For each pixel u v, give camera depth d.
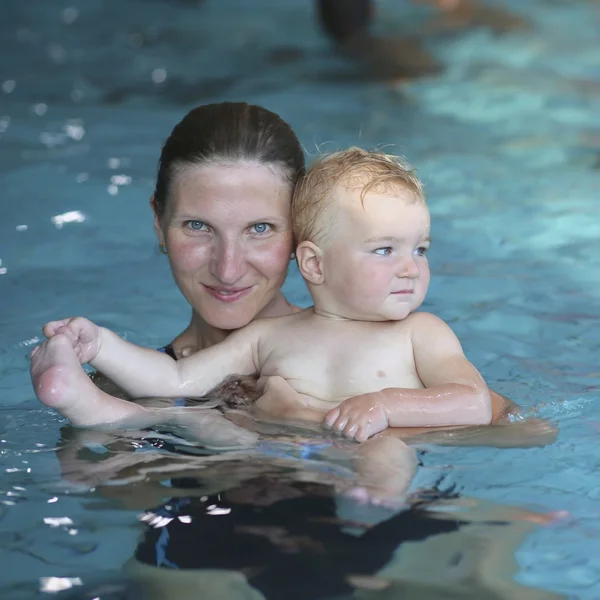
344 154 7.33
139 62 22.30
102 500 5.58
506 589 4.80
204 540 5.15
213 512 5.41
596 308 9.66
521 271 10.64
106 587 4.80
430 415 6.49
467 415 6.56
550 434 6.61
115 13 28.81
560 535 5.30
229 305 7.27
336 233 7.02
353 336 7.12
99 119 17.31
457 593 4.74
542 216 12.42
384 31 25.20
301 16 28.17
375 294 6.98
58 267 10.82
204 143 6.97
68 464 6.02
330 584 4.77
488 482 5.86
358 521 5.32
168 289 10.26
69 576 4.89
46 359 6.59
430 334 7.02
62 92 19.39
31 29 26.17
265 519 5.34
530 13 27.66
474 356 8.50
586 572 4.96
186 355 7.90
